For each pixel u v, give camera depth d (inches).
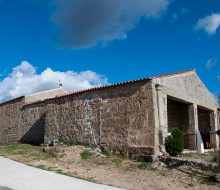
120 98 603.5
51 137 730.8
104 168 487.2
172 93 624.4
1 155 602.2
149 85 566.3
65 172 446.3
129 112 582.6
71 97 705.0
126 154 565.6
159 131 551.8
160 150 538.0
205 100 810.8
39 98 991.6
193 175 435.5
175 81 660.7
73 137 677.3
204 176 426.9
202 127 850.1
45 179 385.4
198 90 778.8
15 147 745.0
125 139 576.7
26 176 400.2
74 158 546.0
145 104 563.8
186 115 764.6
